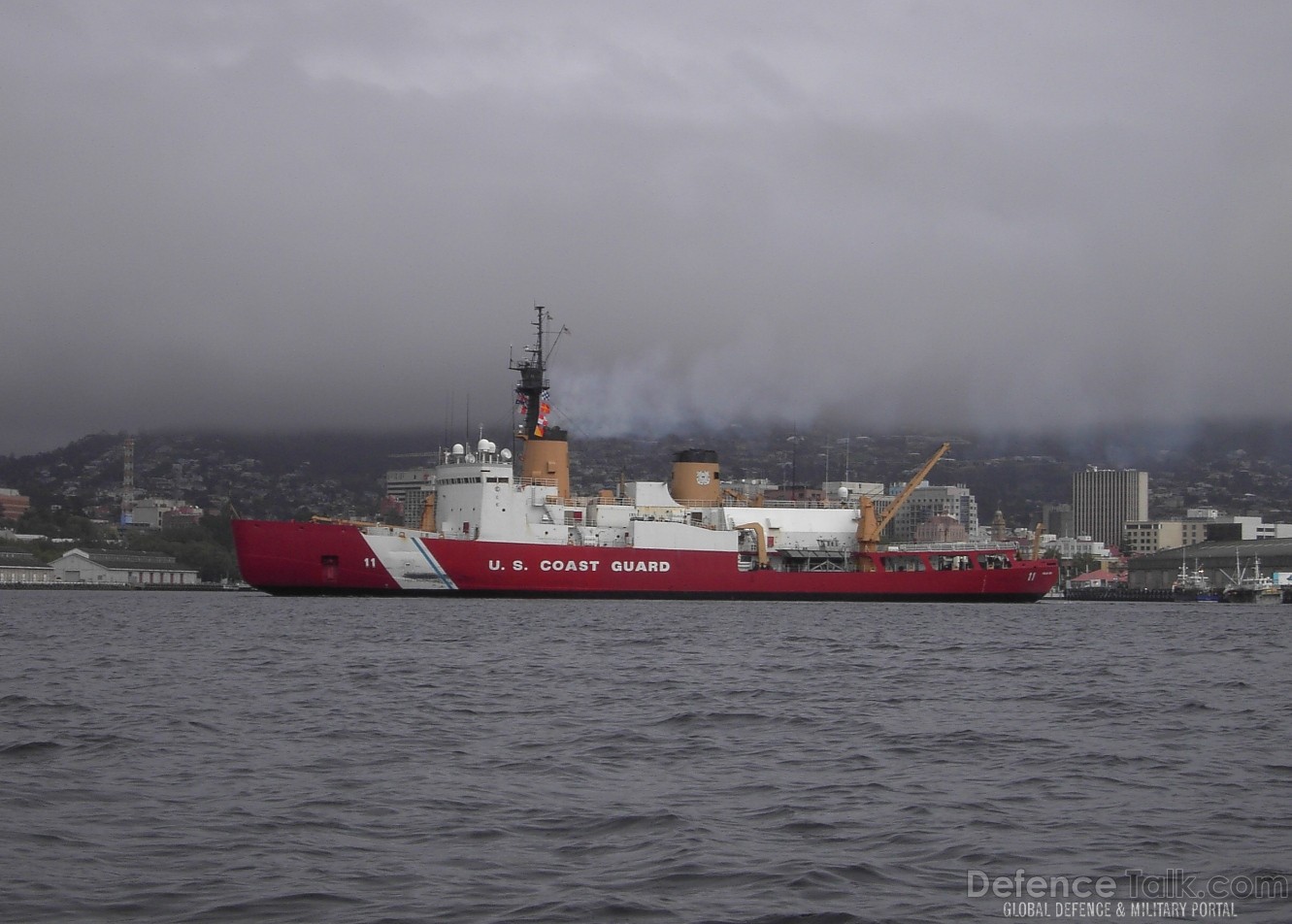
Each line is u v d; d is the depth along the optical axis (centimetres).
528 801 3098
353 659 6831
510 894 2348
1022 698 5384
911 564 14712
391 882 2412
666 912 2250
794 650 7744
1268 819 2986
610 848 2667
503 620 10350
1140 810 3069
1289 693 5669
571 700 5075
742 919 2219
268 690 5356
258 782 3297
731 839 2755
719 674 6212
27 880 2392
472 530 13300
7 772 3416
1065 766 3659
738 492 14975
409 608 12150
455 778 3366
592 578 13250
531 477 13925
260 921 2195
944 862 2603
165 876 2438
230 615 11094
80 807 3000
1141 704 5197
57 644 8019
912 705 5069
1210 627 12281
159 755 3684
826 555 14525
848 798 3184
